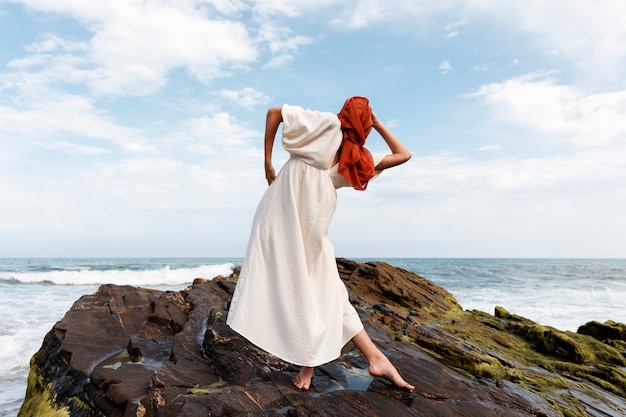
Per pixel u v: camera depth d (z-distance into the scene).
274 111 2.68
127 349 4.32
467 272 33.47
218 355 3.62
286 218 2.68
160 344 4.28
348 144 2.64
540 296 17.53
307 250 2.71
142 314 5.09
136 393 3.24
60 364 4.17
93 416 3.31
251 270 2.68
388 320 5.56
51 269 31.78
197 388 3.21
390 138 2.88
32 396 4.29
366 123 2.67
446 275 30.22
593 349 5.81
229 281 6.12
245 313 2.59
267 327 2.59
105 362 3.99
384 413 2.61
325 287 2.76
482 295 17.91
